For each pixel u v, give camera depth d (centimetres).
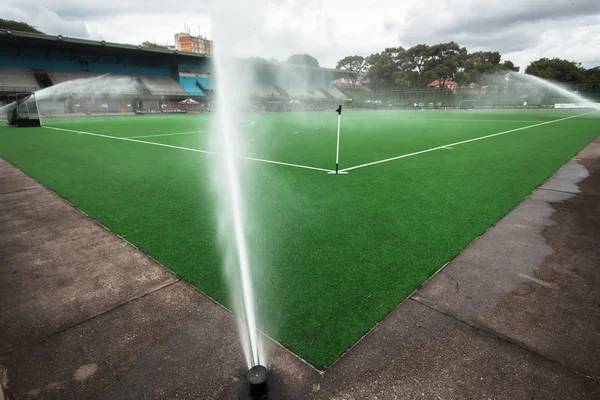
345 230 392
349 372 187
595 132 1533
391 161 834
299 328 224
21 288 278
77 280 289
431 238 368
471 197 521
